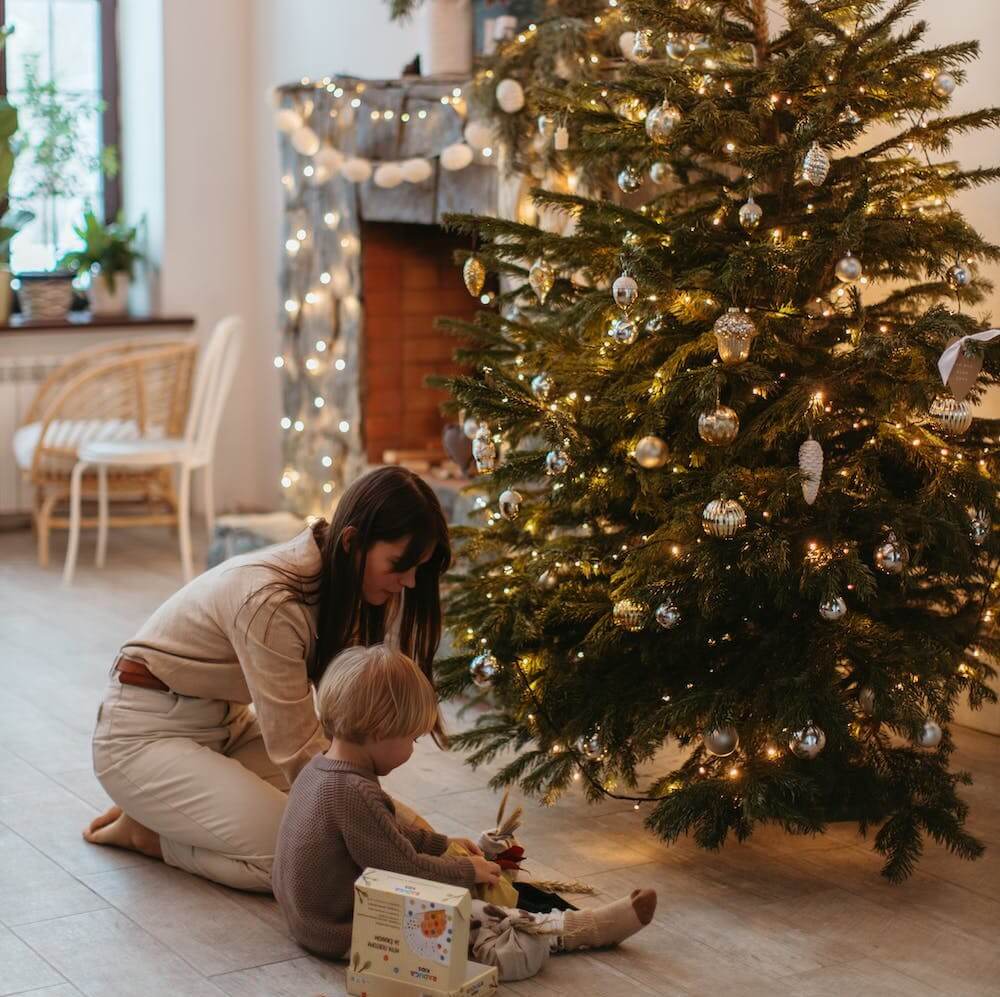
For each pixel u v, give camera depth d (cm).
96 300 634
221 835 248
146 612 472
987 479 255
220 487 652
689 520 251
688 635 264
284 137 509
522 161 368
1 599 487
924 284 290
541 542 296
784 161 257
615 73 352
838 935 240
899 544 245
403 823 229
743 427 264
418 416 496
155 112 622
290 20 599
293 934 228
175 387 562
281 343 525
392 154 452
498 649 281
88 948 229
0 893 250
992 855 274
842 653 259
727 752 246
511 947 221
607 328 282
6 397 596
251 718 270
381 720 217
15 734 345
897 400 249
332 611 238
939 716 255
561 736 274
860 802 261
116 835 269
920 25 265
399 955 209
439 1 452
